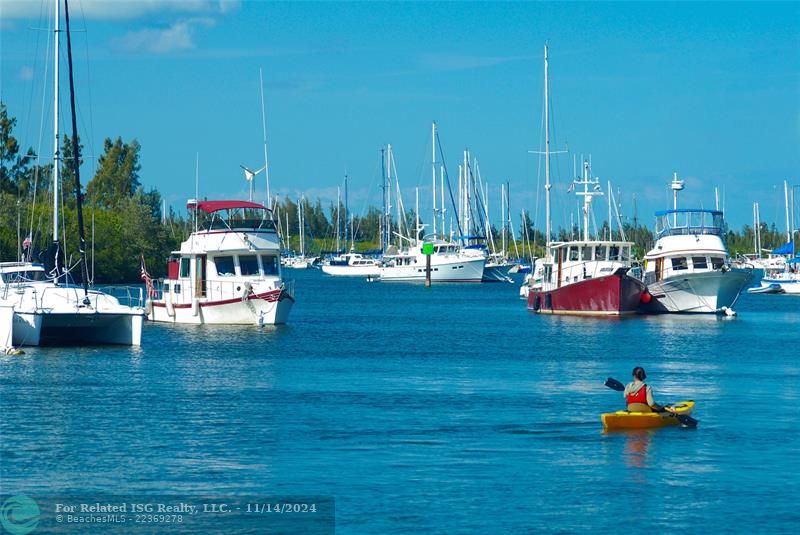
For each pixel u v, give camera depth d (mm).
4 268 68250
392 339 77500
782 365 61156
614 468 34469
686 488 32156
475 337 79625
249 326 80062
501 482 32781
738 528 28609
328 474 33719
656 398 48375
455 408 45156
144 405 45438
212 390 49844
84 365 57750
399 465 34781
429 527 28672
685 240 96062
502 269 191250
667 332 82562
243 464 34969
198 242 80062
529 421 42094
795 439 38781
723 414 43906
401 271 194125
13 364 57500
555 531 28375
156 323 82625
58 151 72125
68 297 65562
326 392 49594
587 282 97750
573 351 69000
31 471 34156
